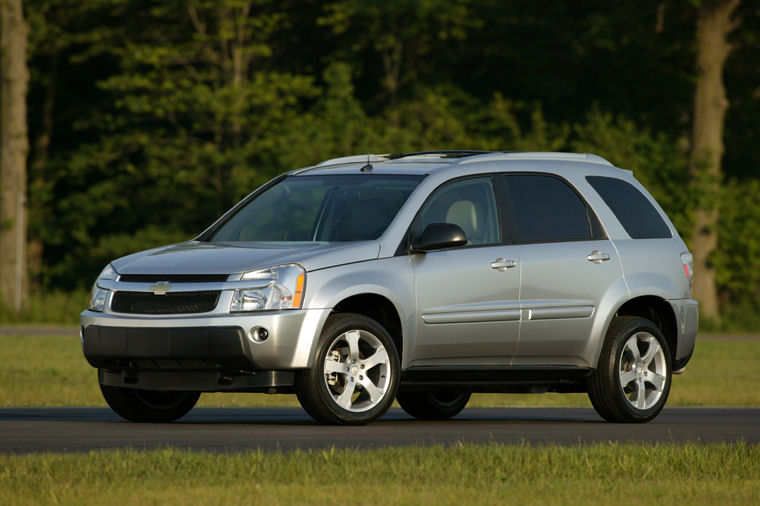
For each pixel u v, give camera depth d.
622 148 103.75
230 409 29.91
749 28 113.75
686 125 121.25
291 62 120.31
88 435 21.20
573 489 15.30
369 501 14.09
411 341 23.75
